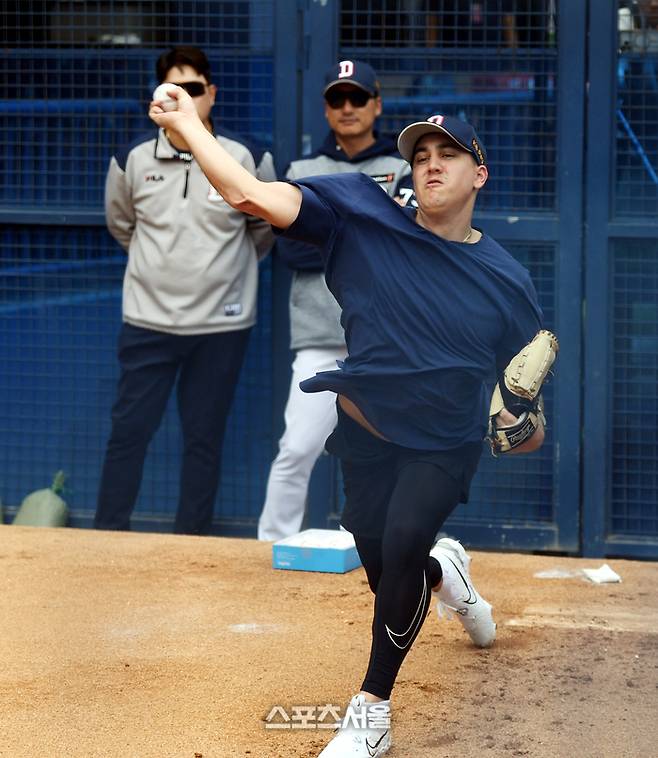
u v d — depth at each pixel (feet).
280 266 86.94
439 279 42.04
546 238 84.43
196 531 83.46
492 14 84.23
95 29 88.22
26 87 89.25
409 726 45.24
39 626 57.77
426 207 42.32
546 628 58.08
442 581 51.47
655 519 85.15
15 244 90.89
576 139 83.71
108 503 83.56
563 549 85.20
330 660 52.95
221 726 45.37
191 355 82.74
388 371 41.78
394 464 43.88
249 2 86.28
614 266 84.64
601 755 42.52
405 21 85.05
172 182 80.64
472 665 52.34
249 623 58.49
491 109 84.94
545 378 43.45
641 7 82.94
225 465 89.56
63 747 43.45
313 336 80.02
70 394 91.20
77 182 89.71
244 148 81.76
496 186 85.25
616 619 59.72
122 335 83.35
